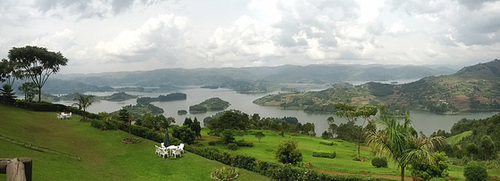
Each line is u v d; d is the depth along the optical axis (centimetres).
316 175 2398
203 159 3052
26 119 4116
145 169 2608
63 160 2464
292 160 3231
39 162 2198
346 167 3528
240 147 5400
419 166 2456
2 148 2275
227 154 3020
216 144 5478
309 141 7369
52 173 2025
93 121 4247
